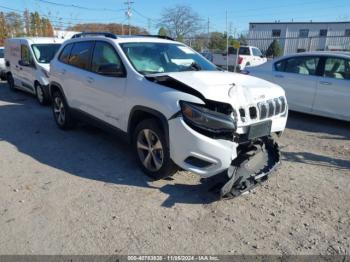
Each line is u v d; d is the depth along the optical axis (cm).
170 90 380
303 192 398
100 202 366
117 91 455
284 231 319
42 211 347
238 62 2069
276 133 445
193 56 528
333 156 527
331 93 702
